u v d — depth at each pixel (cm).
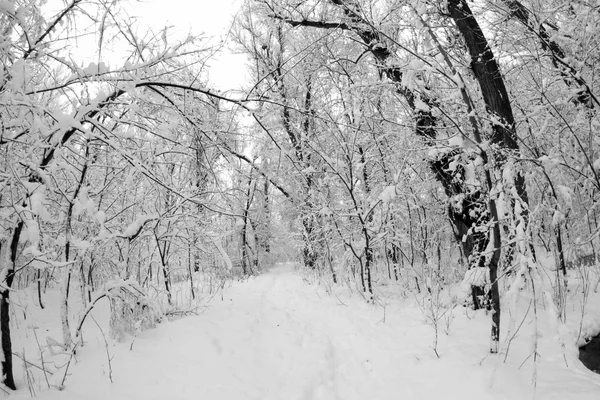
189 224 700
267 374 485
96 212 442
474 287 603
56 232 533
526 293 612
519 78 698
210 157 503
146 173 428
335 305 766
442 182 664
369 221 838
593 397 348
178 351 507
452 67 460
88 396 393
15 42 388
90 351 495
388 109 806
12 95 354
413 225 889
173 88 475
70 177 559
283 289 981
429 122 654
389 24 692
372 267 970
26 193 390
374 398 441
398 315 660
